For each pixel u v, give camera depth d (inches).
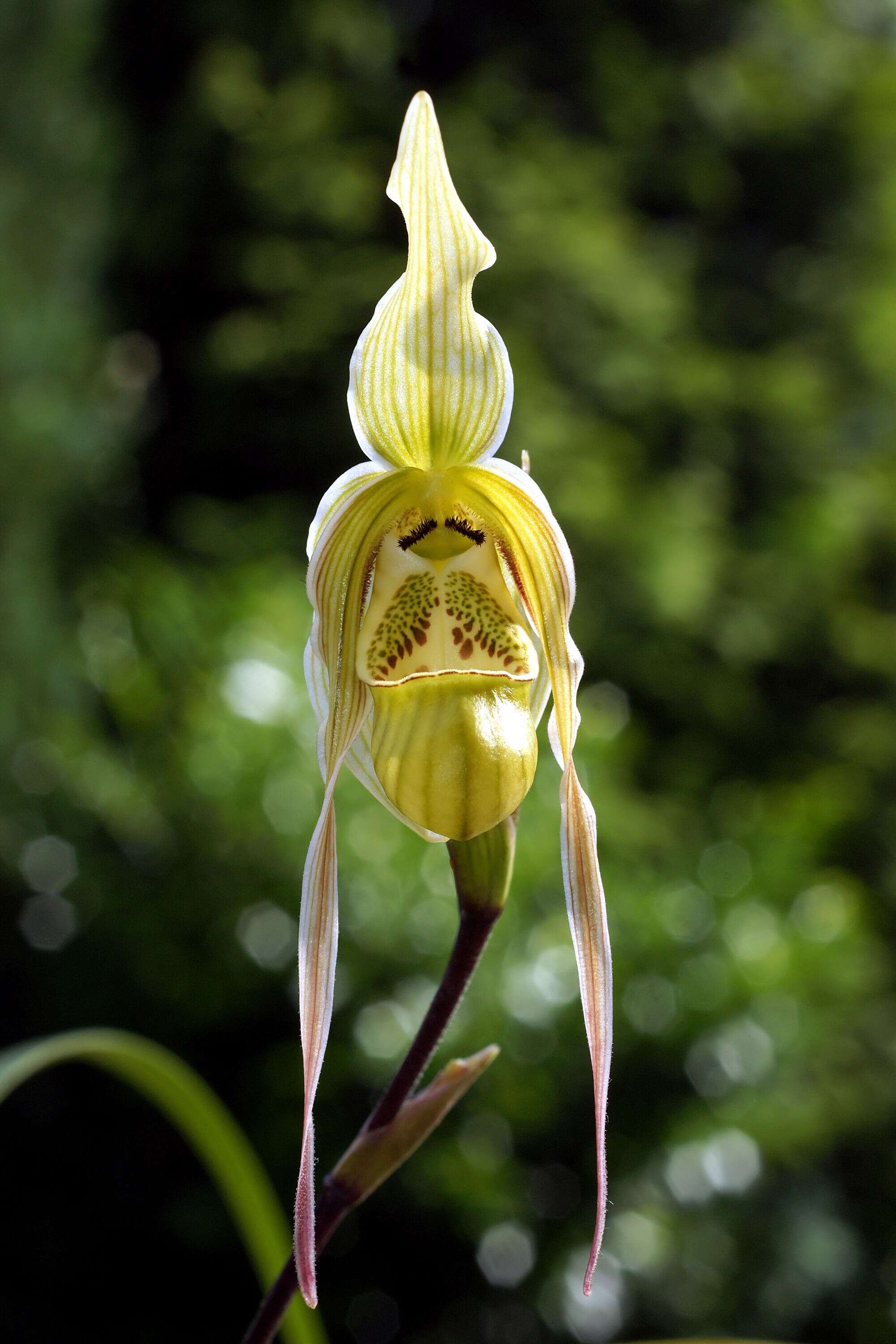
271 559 54.9
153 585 47.2
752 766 73.8
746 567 76.4
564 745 17.3
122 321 73.7
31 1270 42.8
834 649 78.0
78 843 42.3
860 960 43.4
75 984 40.4
